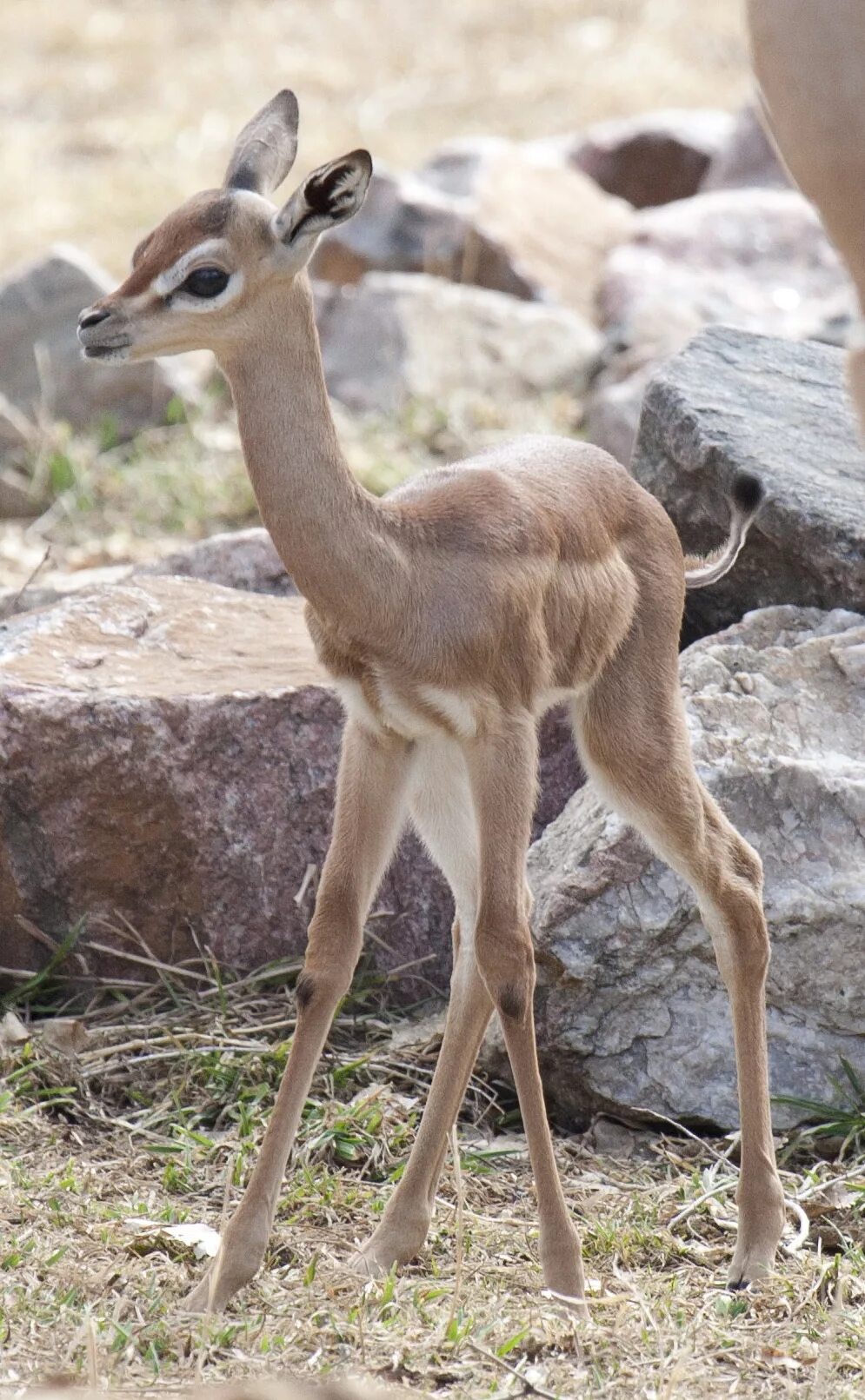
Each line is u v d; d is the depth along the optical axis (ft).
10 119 114.73
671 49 125.70
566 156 93.97
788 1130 34.32
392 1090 35.58
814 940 34.63
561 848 36.22
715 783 35.58
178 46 129.80
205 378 72.13
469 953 30.55
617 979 34.73
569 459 31.71
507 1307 27.86
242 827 38.60
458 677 28.09
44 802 37.81
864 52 22.52
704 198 81.20
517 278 76.54
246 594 43.78
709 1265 30.12
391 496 29.84
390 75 121.80
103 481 62.95
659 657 31.40
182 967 38.96
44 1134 33.71
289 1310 27.66
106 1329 26.66
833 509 40.34
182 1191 32.12
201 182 101.30
